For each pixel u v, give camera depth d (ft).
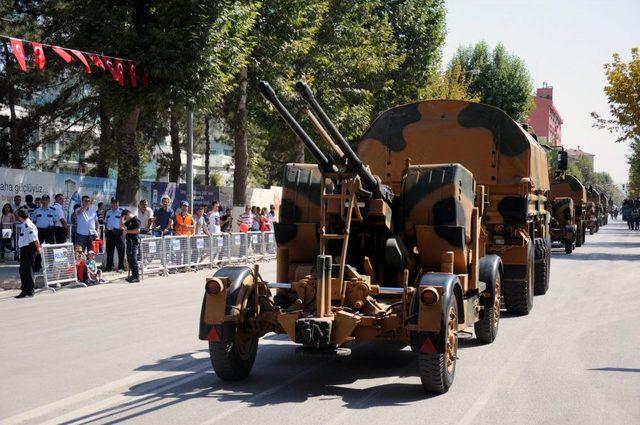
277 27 84.89
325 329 22.90
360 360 29.09
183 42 58.70
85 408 21.68
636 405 22.16
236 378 25.12
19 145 98.43
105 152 91.30
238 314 24.13
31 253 47.75
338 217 26.09
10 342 31.86
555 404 22.27
